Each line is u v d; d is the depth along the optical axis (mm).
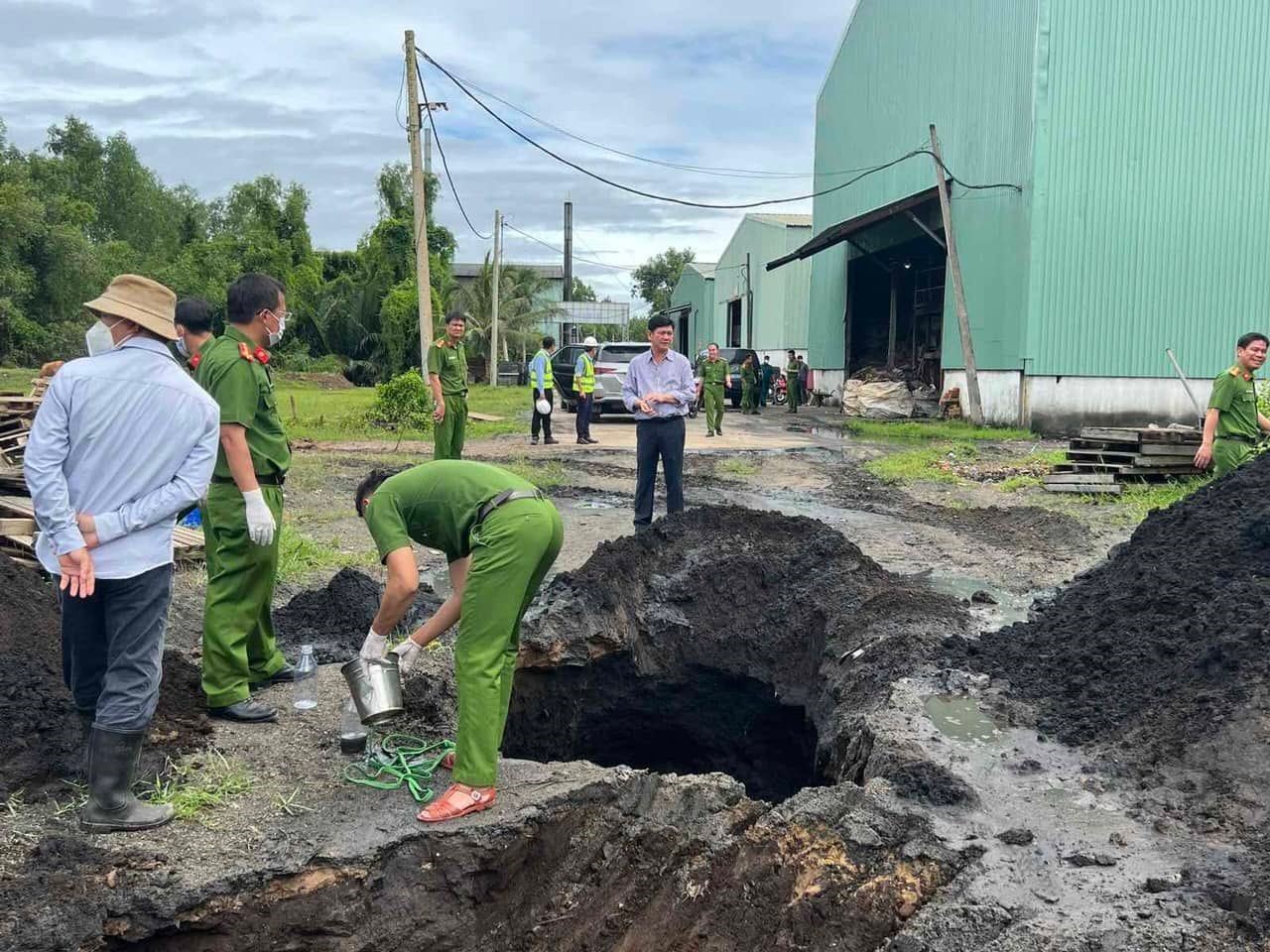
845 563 7656
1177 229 21156
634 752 7633
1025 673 5449
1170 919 3232
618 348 24984
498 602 3943
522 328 57625
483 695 3945
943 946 3207
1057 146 20703
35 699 4320
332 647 6273
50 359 40875
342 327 55875
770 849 4004
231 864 3592
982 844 3764
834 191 32750
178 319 5199
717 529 8375
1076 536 9984
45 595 5660
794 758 7344
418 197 19844
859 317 32000
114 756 3666
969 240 23703
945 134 24828
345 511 11133
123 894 3400
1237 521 5828
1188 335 21406
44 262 42188
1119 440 12539
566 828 4145
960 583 8227
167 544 3748
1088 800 4129
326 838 3775
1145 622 5391
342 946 3645
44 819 3766
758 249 41656
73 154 63656
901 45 27281
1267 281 21406
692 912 4027
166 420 3688
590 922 4094
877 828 3916
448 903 3822
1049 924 3230
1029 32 20766
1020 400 21609
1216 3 20703
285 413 25953
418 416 21000
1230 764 4125
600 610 7086
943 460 15773
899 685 5414
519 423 23297
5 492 8680
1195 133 20969
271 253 58406
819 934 3674
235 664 4828
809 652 7176
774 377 36188
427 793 4133
